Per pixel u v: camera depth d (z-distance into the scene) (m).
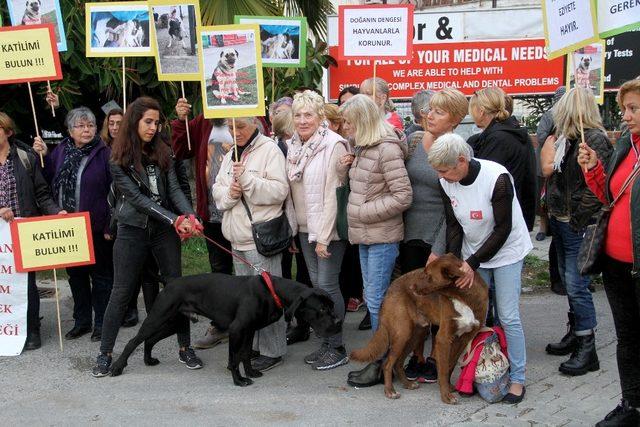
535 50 9.34
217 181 5.07
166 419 4.19
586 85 6.75
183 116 5.75
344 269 5.89
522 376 4.32
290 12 9.30
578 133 4.51
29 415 4.29
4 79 5.40
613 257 3.71
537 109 10.66
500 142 4.71
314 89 8.93
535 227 9.95
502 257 4.20
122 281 4.91
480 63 9.42
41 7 5.70
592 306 4.72
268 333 4.98
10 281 5.43
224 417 4.20
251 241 4.89
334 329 4.51
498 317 4.38
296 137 5.03
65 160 5.74
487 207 4.07
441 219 4.58
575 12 4.20
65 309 6.62
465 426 3.98
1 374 5.00
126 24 5.70
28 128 8.83
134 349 4.99
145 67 7.92
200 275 4.85
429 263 4.12
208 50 4.75
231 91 4.76
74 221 5.29
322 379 4.79
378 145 4.48
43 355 5.39
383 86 5.85
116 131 5.86
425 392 4.52
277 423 4.10
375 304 4.69
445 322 4.19
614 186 3.66
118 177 4.78
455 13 9.34
